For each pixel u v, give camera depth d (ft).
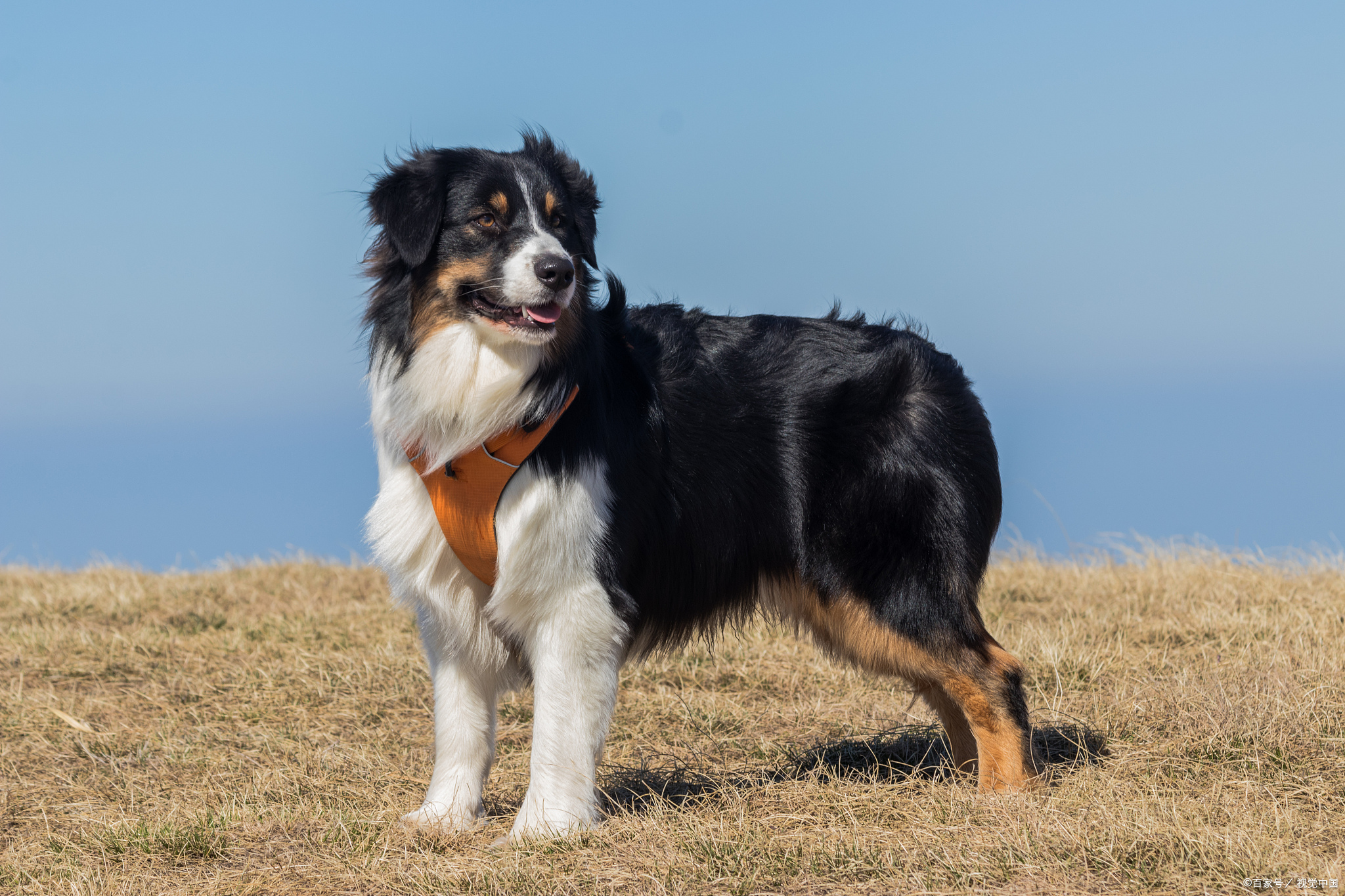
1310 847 11.14
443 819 13.17
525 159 13.10
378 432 13.10
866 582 13.96
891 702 18.52
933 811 12.61
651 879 11.05
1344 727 14.62
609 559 12.66
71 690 20.43
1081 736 15.58
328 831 13.08
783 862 11.29
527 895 10.87
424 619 13.46
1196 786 13.25
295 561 33.58
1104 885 10.48
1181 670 18.43
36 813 14.39
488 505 12.25
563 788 12.55
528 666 13.43
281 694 19.86
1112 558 29.30
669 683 20.11
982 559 14.60
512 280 11.75
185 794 15.01
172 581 31.17
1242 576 26.22
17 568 33.78
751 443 13.92
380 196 12.66
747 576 14.21
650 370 13.69
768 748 16.53
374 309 13.12
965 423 14.58
